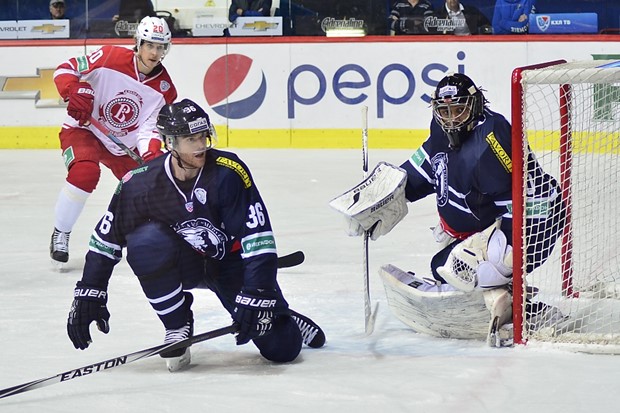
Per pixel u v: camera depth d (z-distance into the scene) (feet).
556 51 62.80
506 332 21.59
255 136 65.16
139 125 33.81
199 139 18.84
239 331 19.42
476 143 21.84
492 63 63.26
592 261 29.86
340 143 64.64
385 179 22.97
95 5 66.18
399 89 63.87
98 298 19.92
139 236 19.61
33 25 66.08
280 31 64.75
